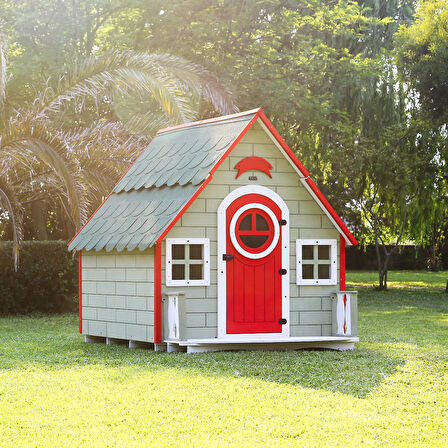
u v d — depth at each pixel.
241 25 24.50
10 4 23.23
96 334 12.93
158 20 24.86
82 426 6.67
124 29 25.38
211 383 8.54
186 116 17.55
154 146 13.95
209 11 24.91
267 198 11.98
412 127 26.55
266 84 23.67
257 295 11.85
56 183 17.94
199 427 6.62
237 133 11.83
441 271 44.16
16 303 19.45
